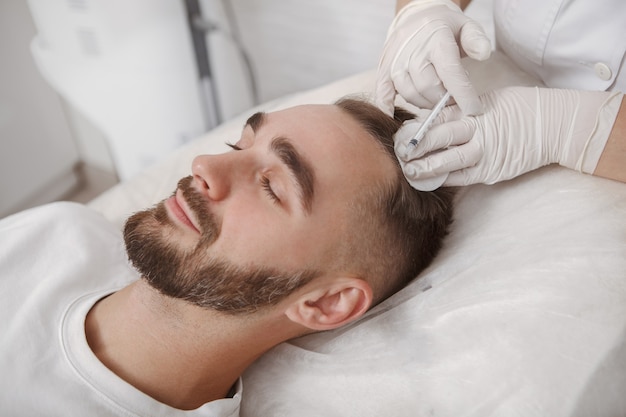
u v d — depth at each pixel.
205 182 0.88
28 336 0.97
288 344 1.03
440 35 0.93
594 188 0.92
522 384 0.80
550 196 0.95
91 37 1.51
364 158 0.90
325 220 0.88
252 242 0.87
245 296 0.88
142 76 1.58
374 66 1.74
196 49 1.60
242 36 1.92
